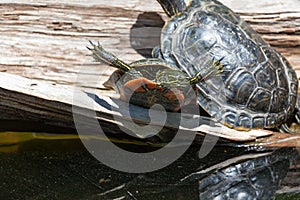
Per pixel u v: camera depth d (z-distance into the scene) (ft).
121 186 32.60
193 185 33.14
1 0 40.50
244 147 36.96
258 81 37.78
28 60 39.22
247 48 38.60
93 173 33.81
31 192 31.58
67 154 35.91
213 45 37.96
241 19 42.01
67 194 31.53
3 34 39.91
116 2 42.83
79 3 41.91
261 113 37.65
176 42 38.52
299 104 40.65
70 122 37.06
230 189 32.83
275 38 44.62
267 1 44.78
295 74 41.32
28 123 37.68
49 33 40.83
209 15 39.68
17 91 34.96
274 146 37.06
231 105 37.14
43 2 41.14
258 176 34.37
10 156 35.53
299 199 31.71
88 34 41.73
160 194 32.01
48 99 35.17
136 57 42.37
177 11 40.93
